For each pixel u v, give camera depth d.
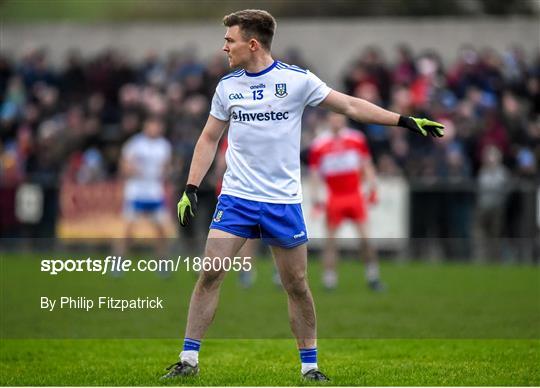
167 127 65.88
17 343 29.41
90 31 87.44
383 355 27.02
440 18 99.50
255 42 21.53
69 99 74.88
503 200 59.59
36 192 64.25
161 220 54.38
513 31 81.69
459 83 69.06
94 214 63.72
